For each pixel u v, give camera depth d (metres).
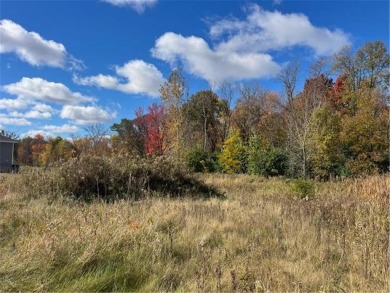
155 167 12.41
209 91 47.19
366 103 25.94
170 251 4.88
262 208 8.41
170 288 3.79
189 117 45.38
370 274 4.13
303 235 5.96
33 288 3.50
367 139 22.98
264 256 4.97
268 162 25.33
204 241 5.40
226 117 45.72
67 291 3.57
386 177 13.57
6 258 4.08
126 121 51.56
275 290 3.73
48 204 9.25
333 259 4.96
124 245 4.79
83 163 11.45
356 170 22.44
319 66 41.44
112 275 3.93
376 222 5.88
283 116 37.78
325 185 15.77
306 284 3.93
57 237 4.57
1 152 31.38
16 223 6.50
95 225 5.33
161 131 39.94
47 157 48.31
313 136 24.25
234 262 4.65
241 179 22.19
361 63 40.66
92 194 10.70
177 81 35.28
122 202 8.67
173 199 10.80
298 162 24.48
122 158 12.52
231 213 7.57
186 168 13.40
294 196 11.33
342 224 6.32
